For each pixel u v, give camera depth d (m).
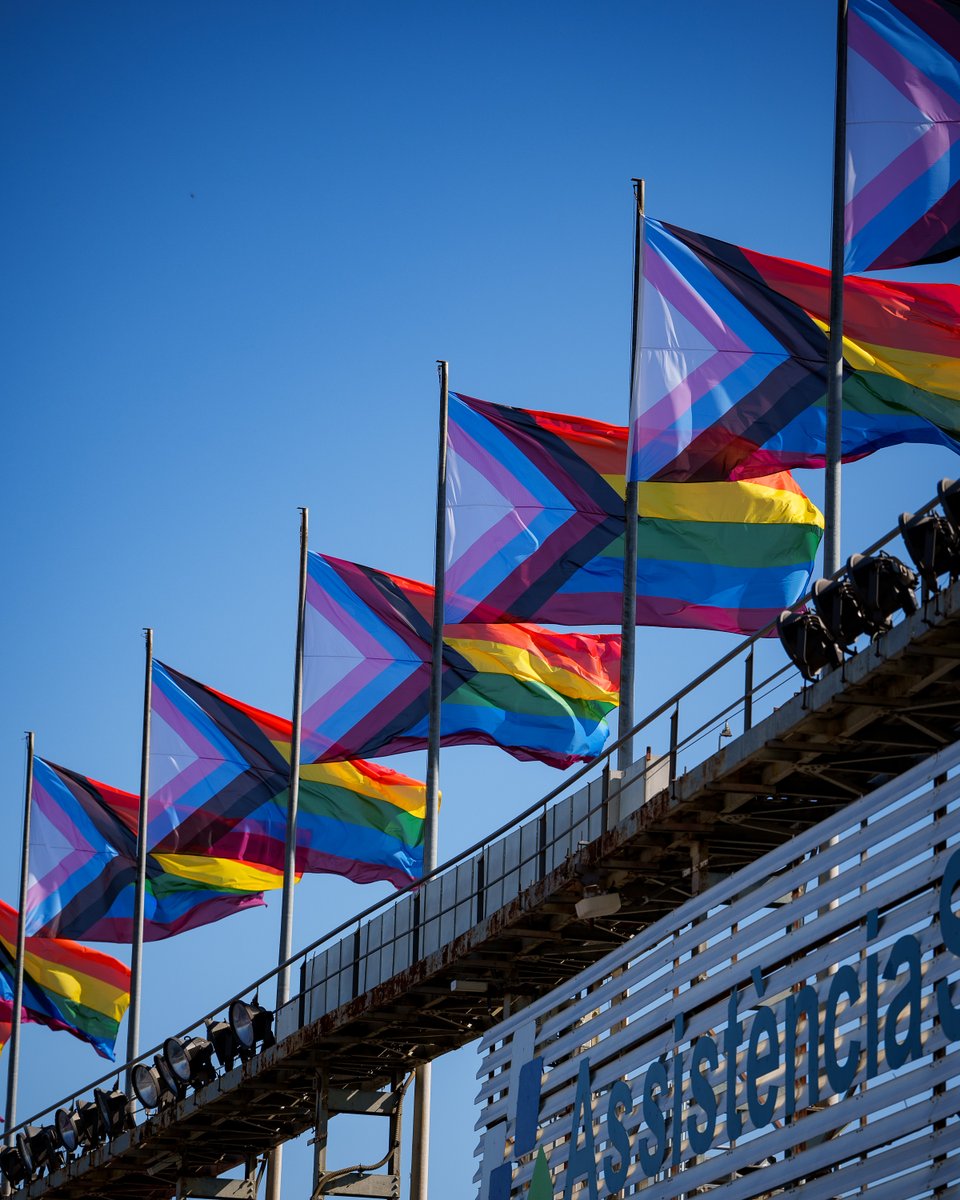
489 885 70.56
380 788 101.44
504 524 83.38
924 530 48.81
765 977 54.81
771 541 81.00
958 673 51.25
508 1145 69.06
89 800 110.31
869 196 64.12
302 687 94.06
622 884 65.12
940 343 68.50
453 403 85.00
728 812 58.75
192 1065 94.25
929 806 49.75
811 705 52.84
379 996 76.50
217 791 102.50
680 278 71.00
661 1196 57.44
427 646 92.19
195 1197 101.38
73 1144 108.12
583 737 91.69
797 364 69.56
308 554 93.56
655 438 69.88
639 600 81.25
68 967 118.94
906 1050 47.84
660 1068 58.94
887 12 65.25
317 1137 85.69
